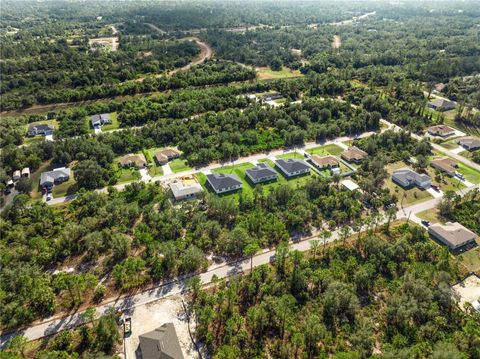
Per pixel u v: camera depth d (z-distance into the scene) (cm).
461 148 17700
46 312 8781
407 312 8350
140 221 12050
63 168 14825
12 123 18850
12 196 13550
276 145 17438
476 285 9731
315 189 13375
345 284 9188
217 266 10338
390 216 11844
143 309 8944
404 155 16362
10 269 9669
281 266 10206
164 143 17575
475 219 12250
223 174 14288
